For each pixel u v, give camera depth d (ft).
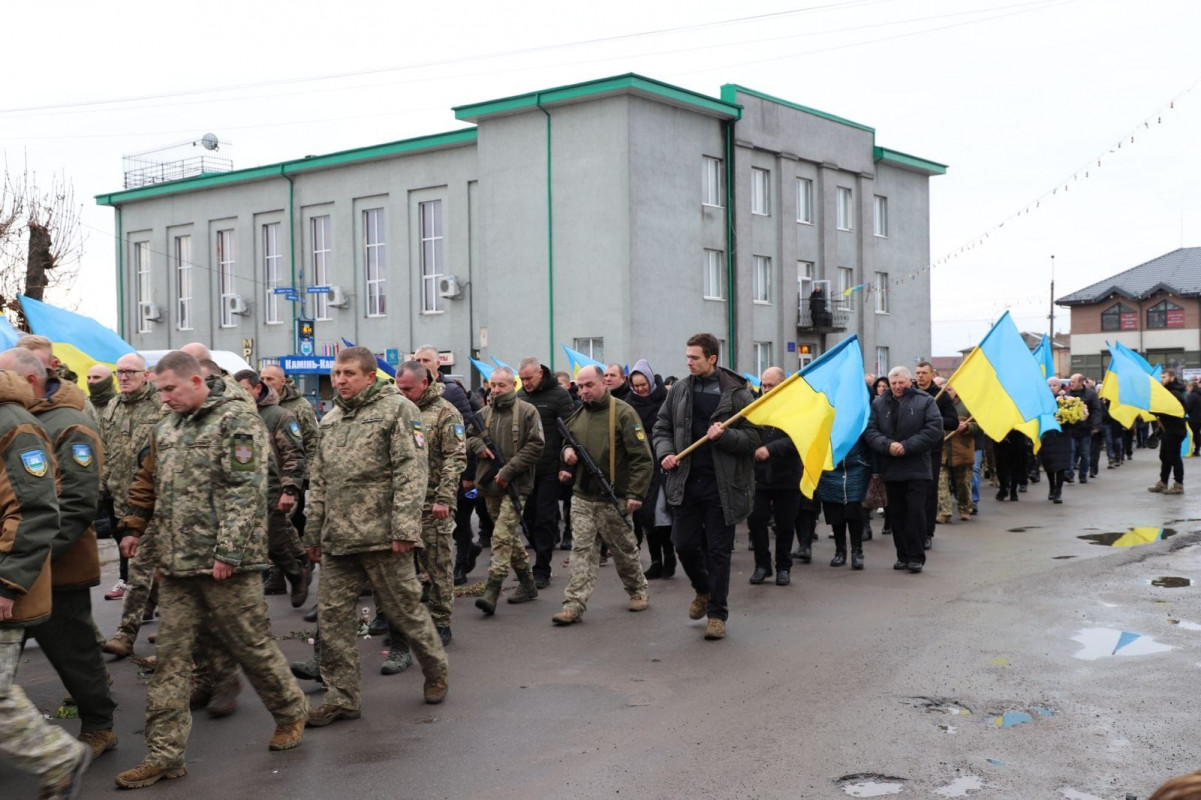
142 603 23.90
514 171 107.04
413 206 115.65
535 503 32.96
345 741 17.97
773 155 119.85
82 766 14.38
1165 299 234.17
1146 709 18.81
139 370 24.64
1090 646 23.31
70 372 23.88
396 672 22.35
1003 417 40.91
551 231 104.88
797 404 28.27
